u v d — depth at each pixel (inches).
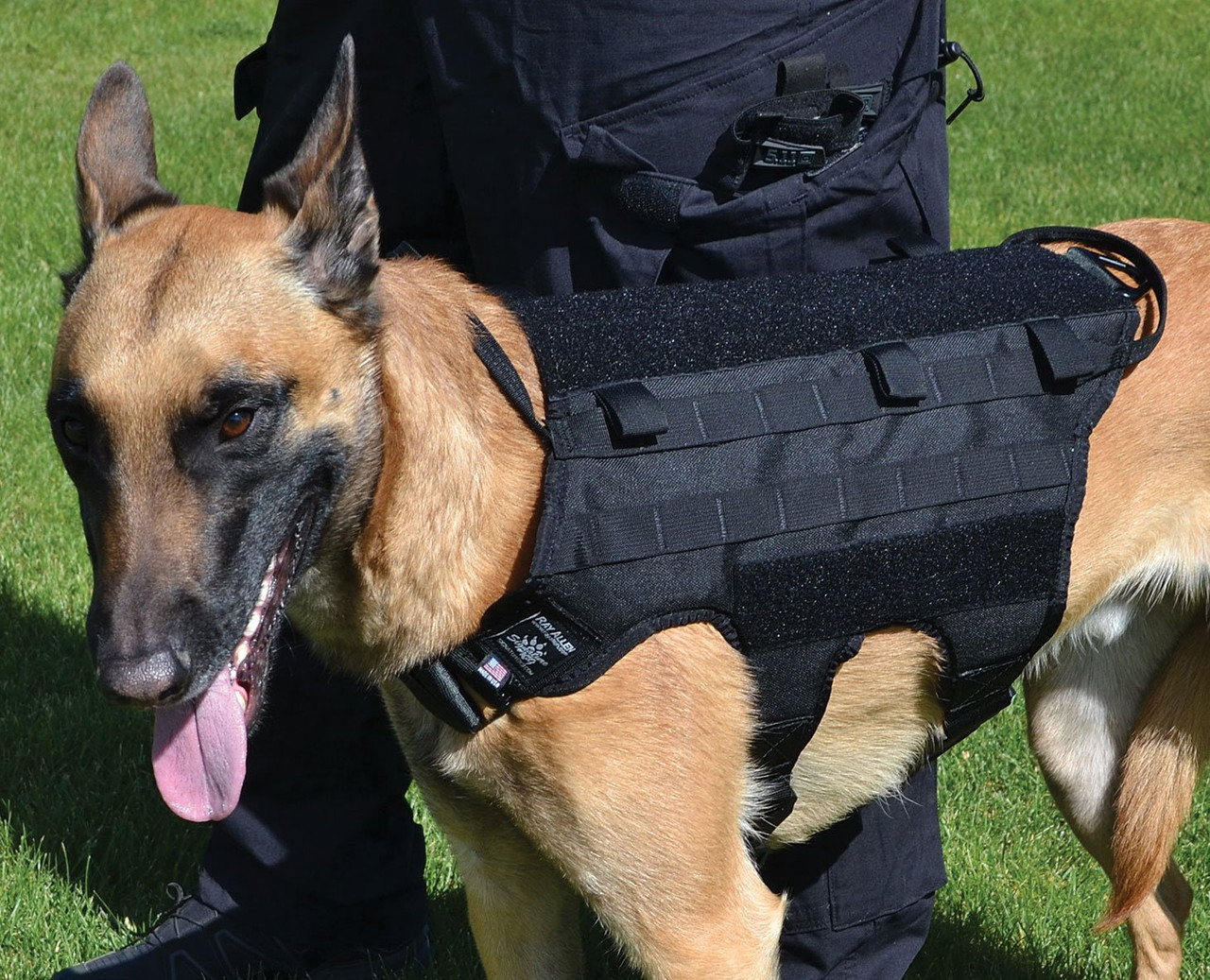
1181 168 413.1
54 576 195.2
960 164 414.0
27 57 506.9
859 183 120.0
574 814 103.0
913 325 109.5
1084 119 468.8
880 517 104.3
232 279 90.4
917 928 133.7
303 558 95.5
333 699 129.6
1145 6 647.8
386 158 131.9
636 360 103.0
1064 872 153.3
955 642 110.6
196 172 379.2
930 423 106.0
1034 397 109.8
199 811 92.8
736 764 106.5
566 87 115.5
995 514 107.5
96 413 87.0
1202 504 121.6
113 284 90.0
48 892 142.5
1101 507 116.7
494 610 97.7
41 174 375.2
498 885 116.1
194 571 87.8
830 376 104.7
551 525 96.8
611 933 108.7
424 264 107.7
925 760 122.7
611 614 98.3
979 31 597.0
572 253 121.8
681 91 114.7
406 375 96.6
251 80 142.6
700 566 100.2
